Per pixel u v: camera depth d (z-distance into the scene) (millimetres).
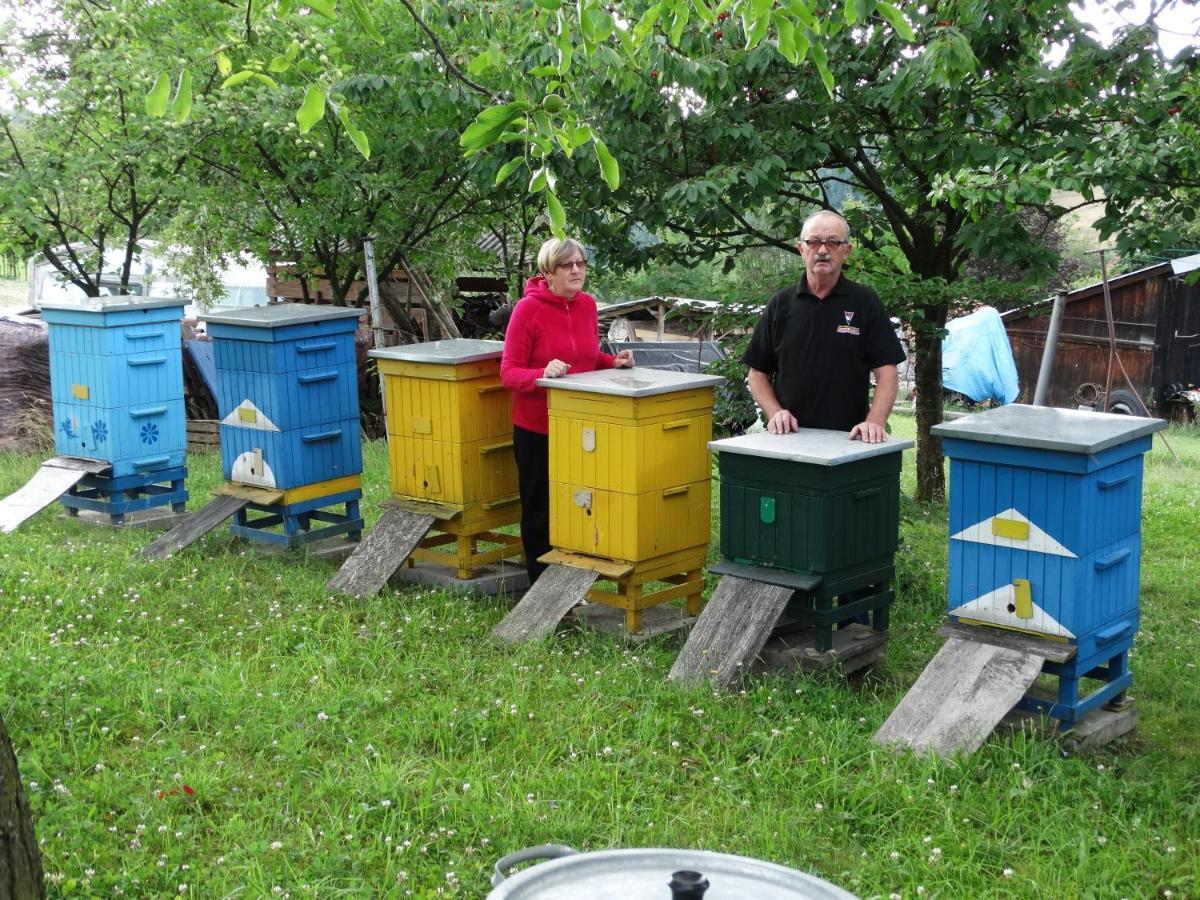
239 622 6535
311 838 4047
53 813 4105
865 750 4746
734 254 10094
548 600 6320
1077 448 4574
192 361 13930
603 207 9016
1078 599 4758
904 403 23703
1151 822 4246
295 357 7883
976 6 7070
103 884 3703
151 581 7270
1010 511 4871
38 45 11914
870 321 5941
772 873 1774
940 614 7102
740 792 4496
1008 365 22609
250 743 4867
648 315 21219
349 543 8344
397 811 4211
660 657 6051
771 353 6277
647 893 1713
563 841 4070
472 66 3678
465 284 16453
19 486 10281
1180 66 7336
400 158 12141
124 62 10844
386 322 15430
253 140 11969
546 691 5500
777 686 5449
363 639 6246
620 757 4754
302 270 14344
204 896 3682
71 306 8695
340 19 10977
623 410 6102
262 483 8047
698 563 6609
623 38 3600
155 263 17641
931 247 10289
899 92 7438
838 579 5637
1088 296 21750
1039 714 5020
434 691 5547
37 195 11148
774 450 5508
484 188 9031
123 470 8867
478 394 7172
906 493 12039
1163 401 21094
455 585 7219
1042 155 7699
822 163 9352
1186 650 6418
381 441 13414
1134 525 5082
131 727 5039
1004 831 4145
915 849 4023
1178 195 7574
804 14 3322
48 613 6453
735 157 8555
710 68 7449
